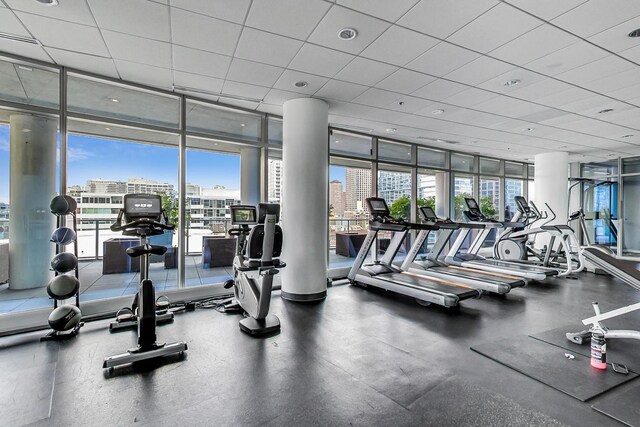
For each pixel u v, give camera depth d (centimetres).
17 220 409
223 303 441
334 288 552
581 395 229
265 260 349
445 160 861
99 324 368
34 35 311
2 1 258
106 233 533
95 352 299
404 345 317
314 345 316
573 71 383
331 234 851
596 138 711
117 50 340
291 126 482
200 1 258
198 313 410
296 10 270
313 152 478
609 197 995
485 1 256
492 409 214
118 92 429
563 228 638
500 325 374
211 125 507
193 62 366
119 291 460
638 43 319
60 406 218
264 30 301
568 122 591
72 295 342
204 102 487
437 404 219
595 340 271
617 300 482
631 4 258
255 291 373
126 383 247
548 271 599
